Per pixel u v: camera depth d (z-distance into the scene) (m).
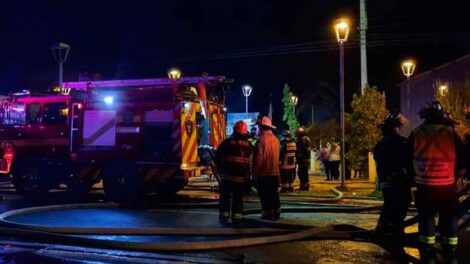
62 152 13.31
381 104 16.53
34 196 13.70
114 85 12.73
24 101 13.74
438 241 6.93
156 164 12.11
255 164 8.98
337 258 6.62
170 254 6.83
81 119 12.97
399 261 6.47
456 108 12.70
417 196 6.29
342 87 15.38
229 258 6.62
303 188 14.92
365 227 8.69
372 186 16.00
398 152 7.25
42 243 7.48
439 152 6.12
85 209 11.00
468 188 6.88
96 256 6.72
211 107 13.42
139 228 8.01
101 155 12.68
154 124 12.14
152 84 12.58
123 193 12.43
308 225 8.52
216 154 8.97
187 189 15.42
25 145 13.72
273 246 7.26
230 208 9.20
